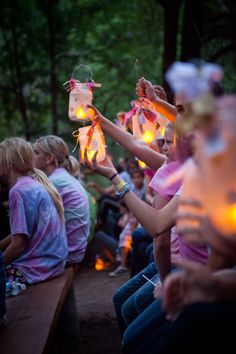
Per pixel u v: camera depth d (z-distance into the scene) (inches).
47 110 603.8
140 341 124.9
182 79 76.7
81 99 168.2
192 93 76.7
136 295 160.2
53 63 551.8
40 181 209.5
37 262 201.5
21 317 160.1
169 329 92.0
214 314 86.2
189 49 402.3
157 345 101.9
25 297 182.9
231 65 391.9
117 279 347.3
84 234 243.4
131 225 357.7
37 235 201.8
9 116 615.8
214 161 76.9
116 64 651.5
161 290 135.7
